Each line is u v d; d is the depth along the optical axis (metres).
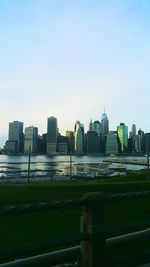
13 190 35.12
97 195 3.43
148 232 4.02
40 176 120.00
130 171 159.12
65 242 3.25
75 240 3.31
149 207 20.53
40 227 15.32
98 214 3.41
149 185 44.12
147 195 3.91
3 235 13.94
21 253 3.01
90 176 126.50
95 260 3.34
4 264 3.02
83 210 3.45
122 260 3.70
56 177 119.81
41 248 3.12
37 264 3.15
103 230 3.42
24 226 15.46
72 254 3.40
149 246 4.48
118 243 3.69
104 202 3.49
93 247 3.35
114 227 3.57
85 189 38.41
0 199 27.14
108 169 182.38
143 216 18.20
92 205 3.39
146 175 83.56
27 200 26.97
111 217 17.58
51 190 36.03
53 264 3.27
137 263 3.84
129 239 3.81
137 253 3.88
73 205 3.31
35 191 34.19
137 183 46.88
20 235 13.98
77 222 16.31
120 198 3.65
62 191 35.22
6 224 15.79
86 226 3.41
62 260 3.33
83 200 3.37
